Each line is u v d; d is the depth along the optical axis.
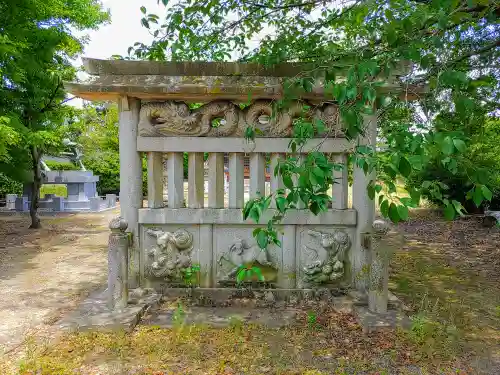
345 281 4.38
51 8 8.31
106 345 3.21
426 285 5.15
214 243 4.42
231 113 4.30
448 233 9.45
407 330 3.45
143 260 4.39
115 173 21.28
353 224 4.32
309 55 4.23
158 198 4.46
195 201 4.43
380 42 3.79
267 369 2.91
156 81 4.12
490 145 8.23
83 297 4.64
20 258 6.90
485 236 9.00
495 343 3.39
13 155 9.81
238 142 4.32
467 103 2.18
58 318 3.94
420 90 3.35
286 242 4.36
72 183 15.27
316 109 4.19
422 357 3.07
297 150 4.17
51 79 8.95
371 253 3.88
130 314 3.70
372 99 2.30
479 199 2.00
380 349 3.19
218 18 5.00
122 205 4.37
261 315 3.91
